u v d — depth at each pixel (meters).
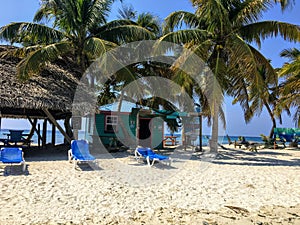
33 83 11.52
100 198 5.54
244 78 13.05
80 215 4.59
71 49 12.87
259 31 12.57
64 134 11.94
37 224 4.14
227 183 7.08
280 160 11.96
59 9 12.54
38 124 17.80
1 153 8.12
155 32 16.94
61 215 4.55
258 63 12.62
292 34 11.89
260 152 16.06
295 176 8.09
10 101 9.71
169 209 5.06
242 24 13.07
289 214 4.93
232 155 13.88
